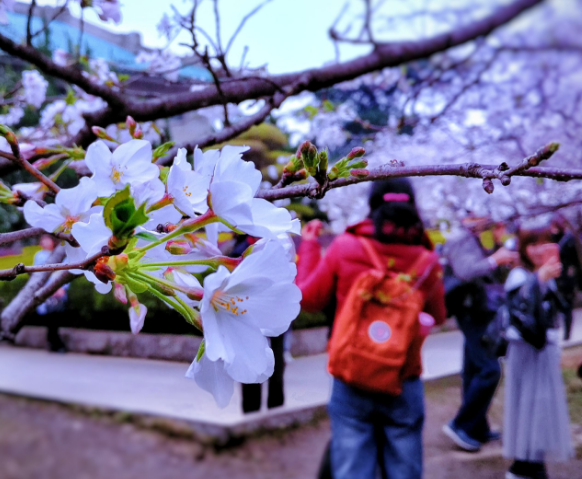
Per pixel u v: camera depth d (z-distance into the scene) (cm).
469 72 529
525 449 371
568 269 650
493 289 410
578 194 501
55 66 173
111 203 62
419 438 248
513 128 595
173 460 445
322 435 487
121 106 190
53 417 544
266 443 470
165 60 313
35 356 836
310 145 81
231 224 67
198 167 77
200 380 67
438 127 594
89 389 607
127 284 67
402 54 269
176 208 75
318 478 258
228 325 67
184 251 75
